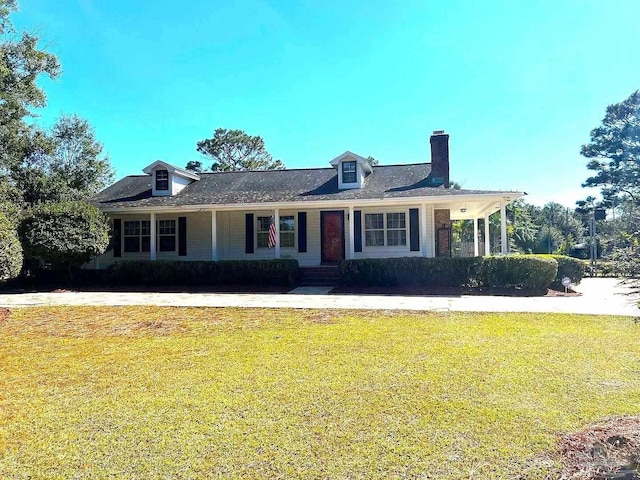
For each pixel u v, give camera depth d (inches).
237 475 112.2
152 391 181.2
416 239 663.8
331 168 797.2
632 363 209.9
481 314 355.3
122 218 738.2
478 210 748.6
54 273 658.8
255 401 166.4
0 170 829.8
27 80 770.8
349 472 112.3
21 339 288.8
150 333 302.2
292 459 120.0
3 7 713.6
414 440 130.2
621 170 1483.8
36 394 180.1
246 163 1738.4
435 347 245.8
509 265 537.6
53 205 601.3
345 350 243.0
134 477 112.2
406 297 479.5
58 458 123.5
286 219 714.2
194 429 141.6
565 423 140.0
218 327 318.3
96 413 157.6
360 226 681.6
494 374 193.9
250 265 601.0
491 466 113.8
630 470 104.8
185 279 619.2
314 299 463.2
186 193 740.7
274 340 272.7
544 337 269.4
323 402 163.6
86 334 301.7
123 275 632.4
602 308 386.6
